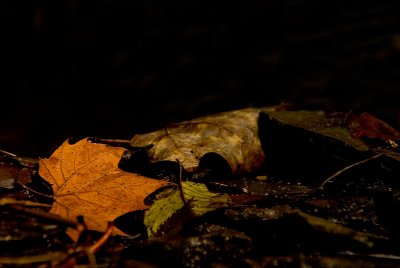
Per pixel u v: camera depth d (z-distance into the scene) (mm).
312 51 2295
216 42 2701
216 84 1995
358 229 852
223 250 827
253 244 835
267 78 1963
